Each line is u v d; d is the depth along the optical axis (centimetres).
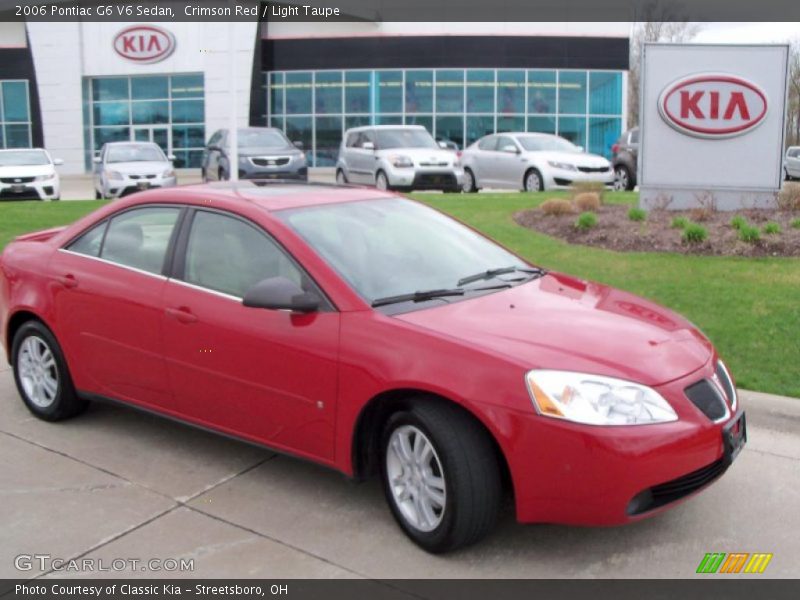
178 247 497
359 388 409
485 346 390
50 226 1304
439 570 388
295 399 435
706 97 1244
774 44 1231
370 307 426
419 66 3603
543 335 405
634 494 367
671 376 392
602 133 3659
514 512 440
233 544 410
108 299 515
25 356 579
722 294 804
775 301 776
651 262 934
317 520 434
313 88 3709
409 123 3650
